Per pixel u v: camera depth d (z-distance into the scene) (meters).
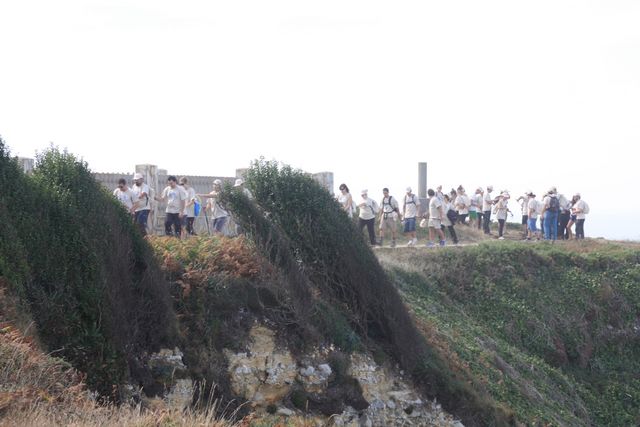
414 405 15.76
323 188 17.62
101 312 11.28
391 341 16.42
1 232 10.79
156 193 24.92
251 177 17.30
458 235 36.50
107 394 10.87
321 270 16.67
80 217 11.95
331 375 14.52
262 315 14.27
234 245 15.16
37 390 8.50
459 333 22.69
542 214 35.44
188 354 12.60
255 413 12.80
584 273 30.44
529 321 27.30
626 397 26.03
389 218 29.19
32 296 10.84
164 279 12.96
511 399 19.56
